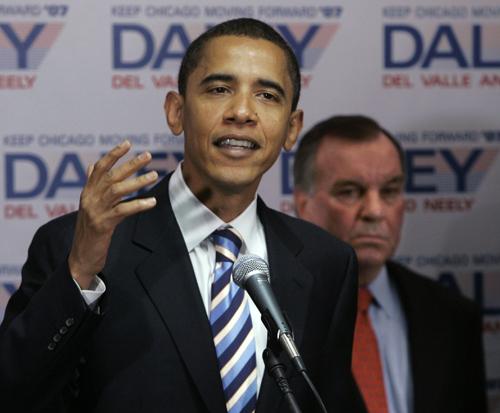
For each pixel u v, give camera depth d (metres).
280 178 10.46
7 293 10.12
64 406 6.14
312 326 6.57
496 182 10.77
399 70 10.59
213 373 6.05
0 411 5.77
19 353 5.63
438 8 10.59
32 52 10.04
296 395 6.36
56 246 6.24
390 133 10.59
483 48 10.66
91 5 10.09
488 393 10.77
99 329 6.05
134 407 5.96
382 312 9.75
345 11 10.48
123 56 10.16
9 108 10.03
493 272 10.77
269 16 10.35
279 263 6.63
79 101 10.13
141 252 6.34
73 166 10.16
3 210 10.07
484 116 10.71
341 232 9.76
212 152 6.12
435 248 10.74
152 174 5.39
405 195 10.67
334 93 10.53
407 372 9.59
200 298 6.26
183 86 6.47
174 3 10.18
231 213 6.51
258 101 6.19
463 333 9.88
